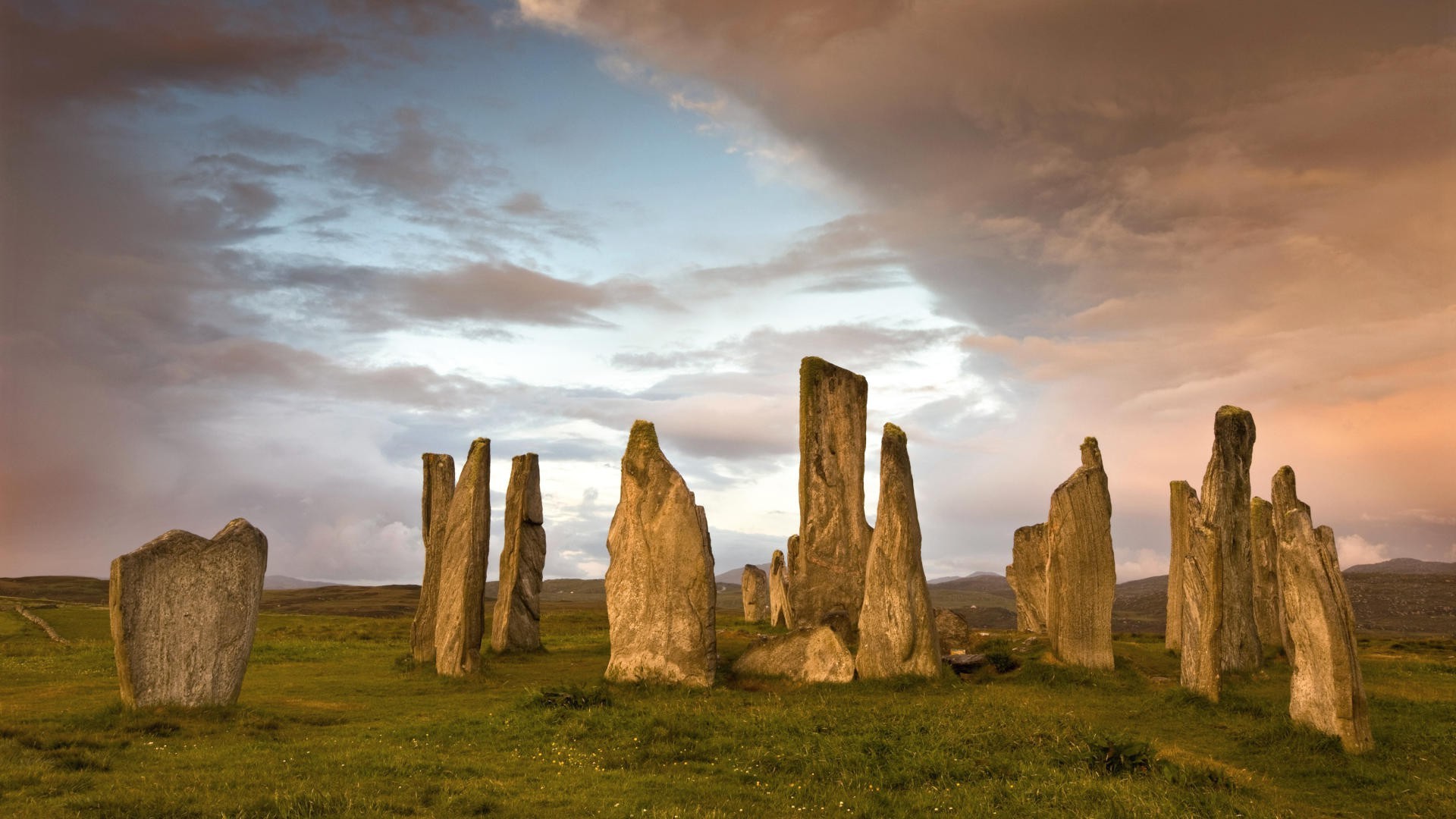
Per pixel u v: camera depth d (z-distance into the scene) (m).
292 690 22.53
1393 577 87.06
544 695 18.92
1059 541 26.25
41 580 129.00
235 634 18.81
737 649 27.89
